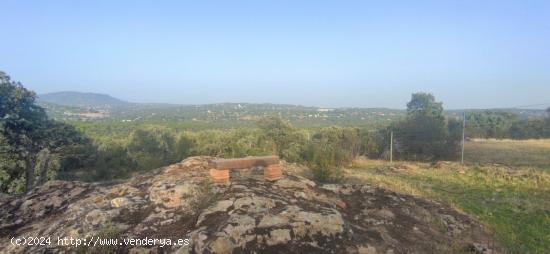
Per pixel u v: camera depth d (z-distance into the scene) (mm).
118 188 7438
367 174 15695
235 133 24000
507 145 26094
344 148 22391
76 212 6367
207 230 4934
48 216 7156
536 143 26891
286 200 6203
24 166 17641
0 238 6402
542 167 17438
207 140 22234
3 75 16062
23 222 7078
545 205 10062
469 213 9242
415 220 7402
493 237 7500
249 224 4973
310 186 7859
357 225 6273
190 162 9289
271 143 21922
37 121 16938
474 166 17922
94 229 5512
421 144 23047
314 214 5355
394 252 5336
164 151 20375
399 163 21078
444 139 22875
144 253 4828
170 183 6703
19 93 16141
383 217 7105
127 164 18391
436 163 19656
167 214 5797
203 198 6164
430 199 9773
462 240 6938
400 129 24312
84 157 19328
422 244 6207
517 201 10484
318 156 13898
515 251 6887
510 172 15711
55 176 18047
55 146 17719
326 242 5012
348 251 4973
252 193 6141
